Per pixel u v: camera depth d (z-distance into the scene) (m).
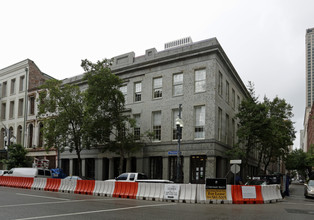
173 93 27.02
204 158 24.41
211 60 25.17
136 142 27.09
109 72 24.44
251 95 29.34
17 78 44.47
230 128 30.23
